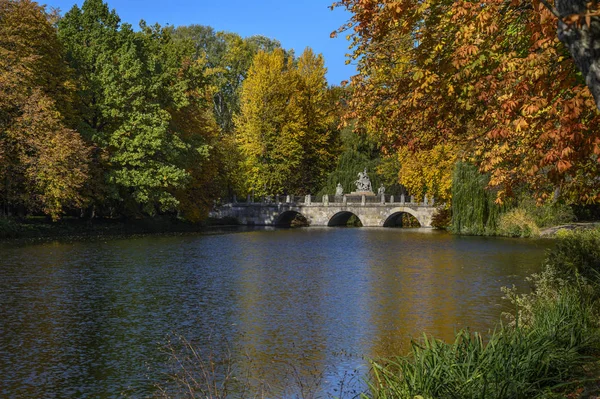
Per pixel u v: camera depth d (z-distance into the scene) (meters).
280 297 28.86
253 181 93.81
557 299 15.69
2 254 41.09
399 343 20.95
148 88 62.78
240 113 108.88
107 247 47.75
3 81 48.53
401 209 91.94
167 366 18.58
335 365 18.67
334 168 101.44
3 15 50.72
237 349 20.38
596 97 6.62
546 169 23.97
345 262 42.22
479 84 15.05
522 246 51.84
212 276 35.00
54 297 27.73
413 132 18.66
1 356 19.38
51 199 51.50
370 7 16.31
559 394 10.75
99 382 17.25
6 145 49.12
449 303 27.20
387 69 18.34
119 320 23.89
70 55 59.31
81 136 55.38
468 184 65.56
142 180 60.06
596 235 23.42
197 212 74.81
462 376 11.11
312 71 99.50
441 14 15.52
